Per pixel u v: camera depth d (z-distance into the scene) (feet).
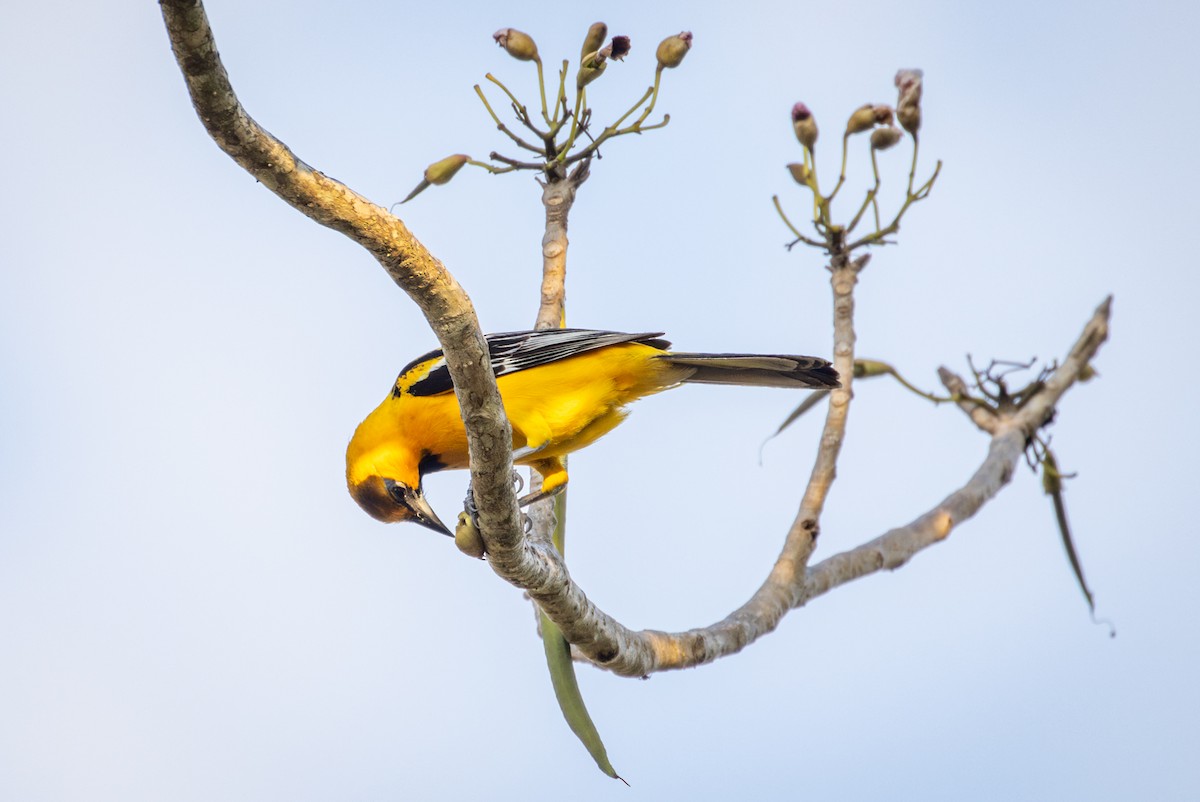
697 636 32.58
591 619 29.96
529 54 35.78
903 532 38.22
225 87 18.83
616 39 34.58
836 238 36.83
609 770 30.12
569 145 36.37
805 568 35.40
